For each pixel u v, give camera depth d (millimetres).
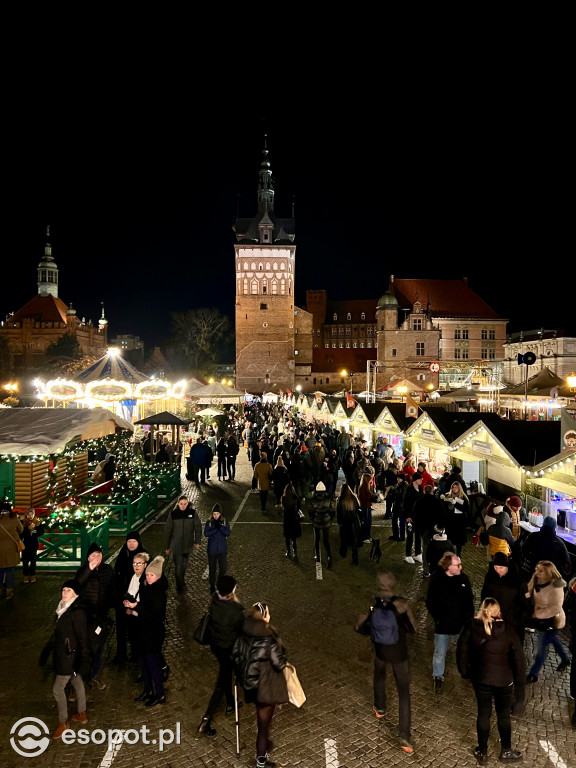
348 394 30781
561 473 11820
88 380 25016
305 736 5781
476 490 13875
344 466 18641
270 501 18047
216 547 9828
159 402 36156
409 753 5516
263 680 5156
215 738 5785
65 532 11641
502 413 38312
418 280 90250
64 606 6000
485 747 5375
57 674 5801
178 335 93438
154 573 6352
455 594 6609
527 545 8625
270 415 41062
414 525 11211
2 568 9422
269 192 79250
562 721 6098
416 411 22734
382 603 5844
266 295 76125
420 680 6965
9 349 76438
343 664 7316
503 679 5277
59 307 101750
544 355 71750
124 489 15211
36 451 12289
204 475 21016
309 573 11023
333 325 101812
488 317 86625
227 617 5941
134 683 6938
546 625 6758
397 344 76375
